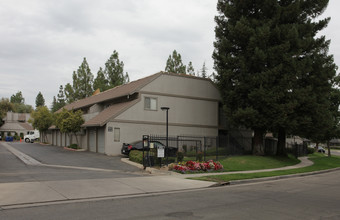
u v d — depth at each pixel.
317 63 26.22
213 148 26.53
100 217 7.21
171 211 7.95
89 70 60.16
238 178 14.95
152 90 28.11
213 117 32.28
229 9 26.70
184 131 29.86
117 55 56.19
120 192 10.50
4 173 13.88
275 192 11.63
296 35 24.34
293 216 7.65
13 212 7.57
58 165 18.53
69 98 58.72
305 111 25.73
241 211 8.09
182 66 56.22
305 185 14.06
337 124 35.62
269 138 40.38
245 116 24.97
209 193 11.09
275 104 23.97
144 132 27.28
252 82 24.69
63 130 29.97
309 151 44.94
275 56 24.39
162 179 13.85
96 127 28.16
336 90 34.84
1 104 85.44
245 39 25.61
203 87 31.81
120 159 22.28
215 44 27.97
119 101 30.44
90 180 12.42
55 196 9.39
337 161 32.94
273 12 25.86
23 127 73.94
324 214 7.93
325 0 25.86
